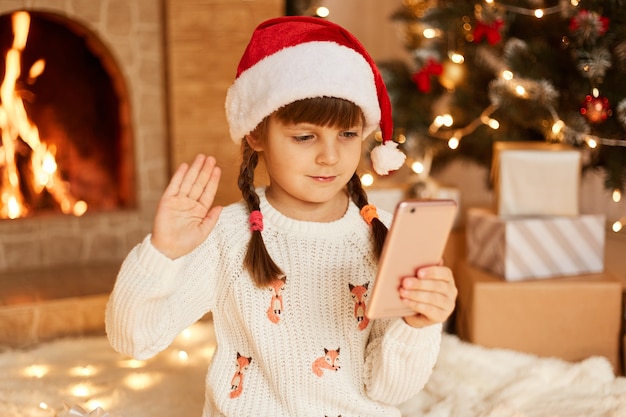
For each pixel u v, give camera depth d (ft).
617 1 6.49
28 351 6.31
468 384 5.41
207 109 8.23
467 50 7.79
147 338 3.46
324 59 3.43
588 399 5.18
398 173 10.75
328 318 3.66
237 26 8.17
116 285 3.37
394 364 3.47
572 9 6.79
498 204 6.25
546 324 5.94
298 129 3.44
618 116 6.40
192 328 6.68
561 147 6.36
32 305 6.68
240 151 3.95
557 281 5.99
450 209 3.07
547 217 6.21
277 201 3.78
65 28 8.59
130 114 8.25
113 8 7.97
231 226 3.76
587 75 6.57
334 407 3.70
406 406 5.26
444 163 8.35
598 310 5.92
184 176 3.36
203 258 3.67
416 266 3.12
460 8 7.59
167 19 8.00
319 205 3.75
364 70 3.59
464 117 7.85
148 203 8.43
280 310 3.63
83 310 6.86
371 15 11.81
